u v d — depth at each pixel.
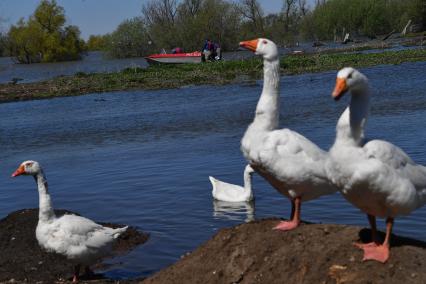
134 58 92.12
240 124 21.86
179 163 16.14
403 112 20.95
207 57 55.59
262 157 6.62
